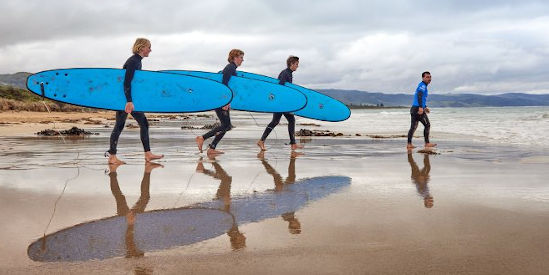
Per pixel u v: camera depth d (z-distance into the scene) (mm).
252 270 1692
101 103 5680
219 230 2258
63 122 18766
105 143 7910
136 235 2182
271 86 7164
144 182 3777
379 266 1719
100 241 2086
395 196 3082
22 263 1790
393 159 5488
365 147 7391
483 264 1732
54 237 2154
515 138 9289
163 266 1751
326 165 4922
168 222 2434
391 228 2242
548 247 1925
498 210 2623
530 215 2496
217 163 5148
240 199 3045
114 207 2818
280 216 2531
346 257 1823
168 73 6023
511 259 1785
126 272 1692
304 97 6832
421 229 2221
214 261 1797
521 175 4043
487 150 6582
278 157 5816
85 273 1685
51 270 1715
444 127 14891
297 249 1931
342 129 14664
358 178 3941
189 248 1969
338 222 2375
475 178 3885
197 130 13336
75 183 3729
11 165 4938
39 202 2963
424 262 1760
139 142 8328
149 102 5848
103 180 3889
